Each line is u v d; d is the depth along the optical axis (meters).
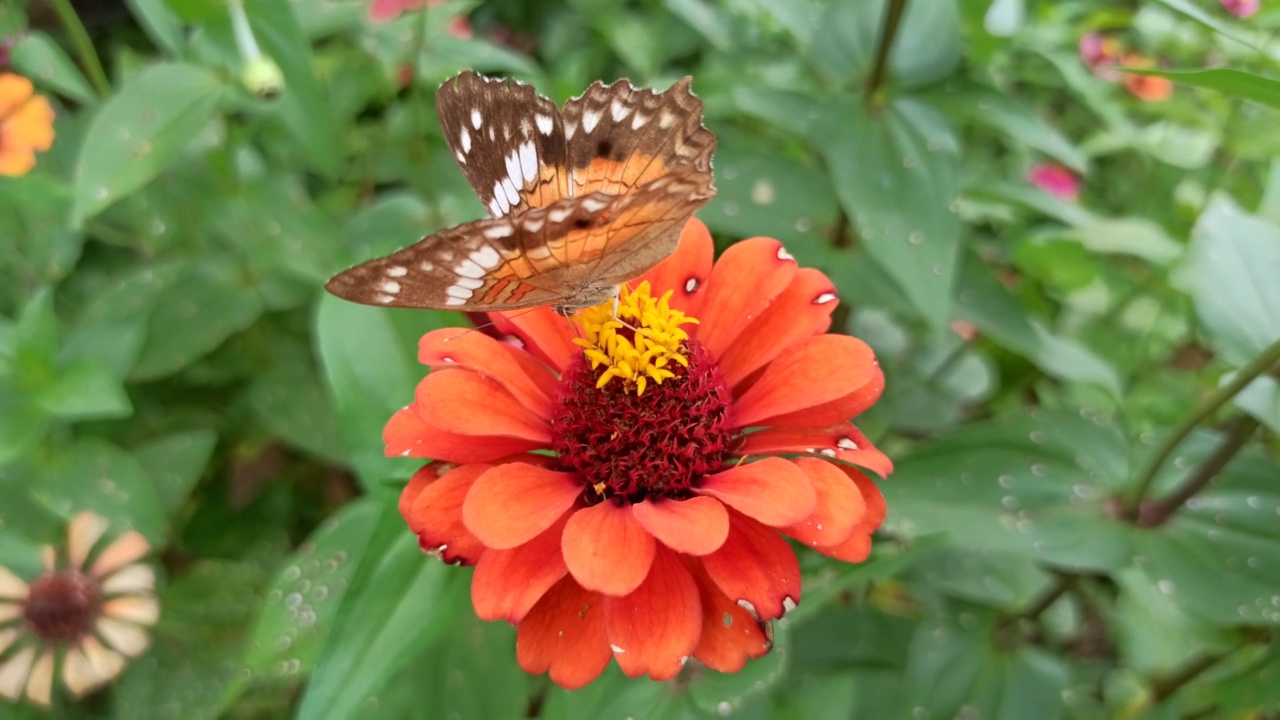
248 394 0.30
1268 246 0.20
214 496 0.31
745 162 0.25
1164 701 0.25
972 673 0.23
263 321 0.31
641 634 0.15
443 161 0.32
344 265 0.28
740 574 0.16
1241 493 0.20
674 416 0.17
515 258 0.16
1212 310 0.20
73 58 0.41
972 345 0.29
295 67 0.24
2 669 0.25
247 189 0.28
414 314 0.19
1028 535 0.20
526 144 0.18
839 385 0.16
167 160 0.24
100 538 0.26
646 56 0.36
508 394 0.17
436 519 0.16
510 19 0.45
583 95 0.17
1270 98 0.15
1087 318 0.31
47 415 0.24
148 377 0.28
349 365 0.19
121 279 0.29
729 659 0.16
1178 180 0.33
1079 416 0.22
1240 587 0.19
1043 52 0.30
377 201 0.31
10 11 0.27
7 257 0.29
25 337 0.23
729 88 0.31
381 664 0.16
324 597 0.19
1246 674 0.21
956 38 0.24
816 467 0.16
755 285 0.18
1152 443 0.21
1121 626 0.26
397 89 0.34
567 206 0.15
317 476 0.33
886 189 0.23
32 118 0.26
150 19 0.25
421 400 0.16
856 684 0.24
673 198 0.16
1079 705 0.27
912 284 0.21
